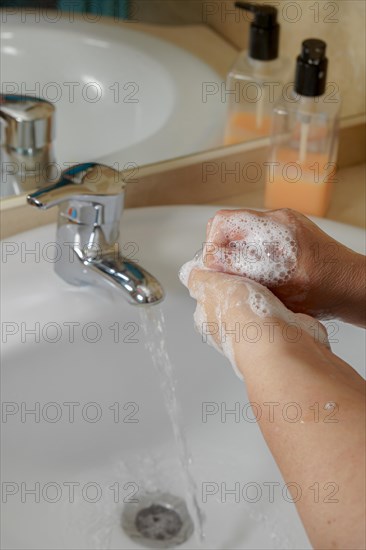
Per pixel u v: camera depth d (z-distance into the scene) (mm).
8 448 639
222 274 466
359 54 825
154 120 756
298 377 385
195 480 673
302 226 483
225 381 700
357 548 346
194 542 641
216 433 698
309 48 713
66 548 615
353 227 742
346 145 853
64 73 709
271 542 640
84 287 661
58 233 647
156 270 688
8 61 691
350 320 511
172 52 748
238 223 485
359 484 349
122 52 729
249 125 791
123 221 729
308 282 477
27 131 697
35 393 642
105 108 733
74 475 663
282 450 376
